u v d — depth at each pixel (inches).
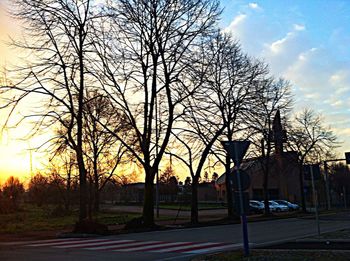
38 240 877.2
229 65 1400.1
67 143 1101.7
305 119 2116.1
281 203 2527.1
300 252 548.1
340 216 1743.4
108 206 2859.3
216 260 517.0
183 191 3282.5
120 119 1181.1
